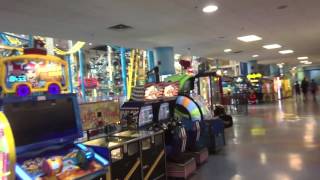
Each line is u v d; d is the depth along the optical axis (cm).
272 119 1165
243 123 1110
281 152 629
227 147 716
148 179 429
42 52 321
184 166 494
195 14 611
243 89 1680
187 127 588
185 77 754
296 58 1977
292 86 3234
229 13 625
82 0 477
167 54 989
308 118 1118
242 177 484
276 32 899
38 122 290
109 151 338
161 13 584
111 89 1234
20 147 271
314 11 659
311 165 522
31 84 304
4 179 217
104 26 662
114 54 1284
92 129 396
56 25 627
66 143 316
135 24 659
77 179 286
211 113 770
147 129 484
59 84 330
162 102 562
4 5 480
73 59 1165
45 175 268
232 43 1059
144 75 1283
